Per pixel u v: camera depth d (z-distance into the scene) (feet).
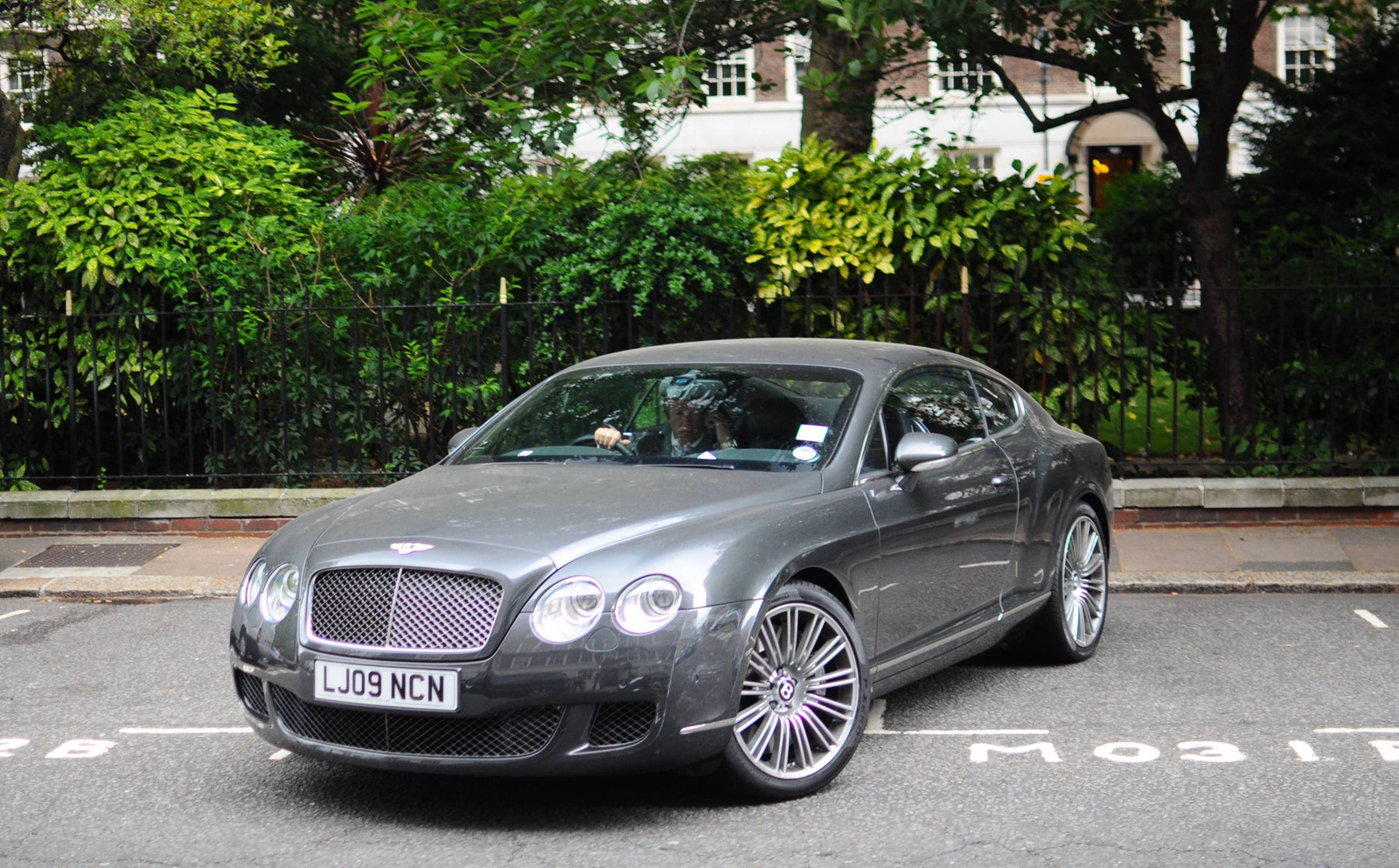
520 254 36.24
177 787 17.31
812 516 17.21
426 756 15.31
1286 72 54.54
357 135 52.80
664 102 40.32
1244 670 22.35
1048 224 35.42
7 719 20.54
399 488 18.53
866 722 17.40
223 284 36.27
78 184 36.78
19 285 37.06
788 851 14.75
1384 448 34.71
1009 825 15.44
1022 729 19.25
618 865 14.46
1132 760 17.75
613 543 15.71
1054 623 22.45
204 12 52.95
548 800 16.55
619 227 34.78
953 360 22.22
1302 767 17.39
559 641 14.98
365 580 15.80
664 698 15.10
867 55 36.58
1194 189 39.63
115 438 38.17
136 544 33.86
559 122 40.47
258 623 16.43
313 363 37.32
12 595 29.81
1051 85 109.70
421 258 36.60
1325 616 26.27
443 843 15.19
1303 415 37.09
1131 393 36.24
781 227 35.06
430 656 15.15
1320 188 50.21
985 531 20.43
